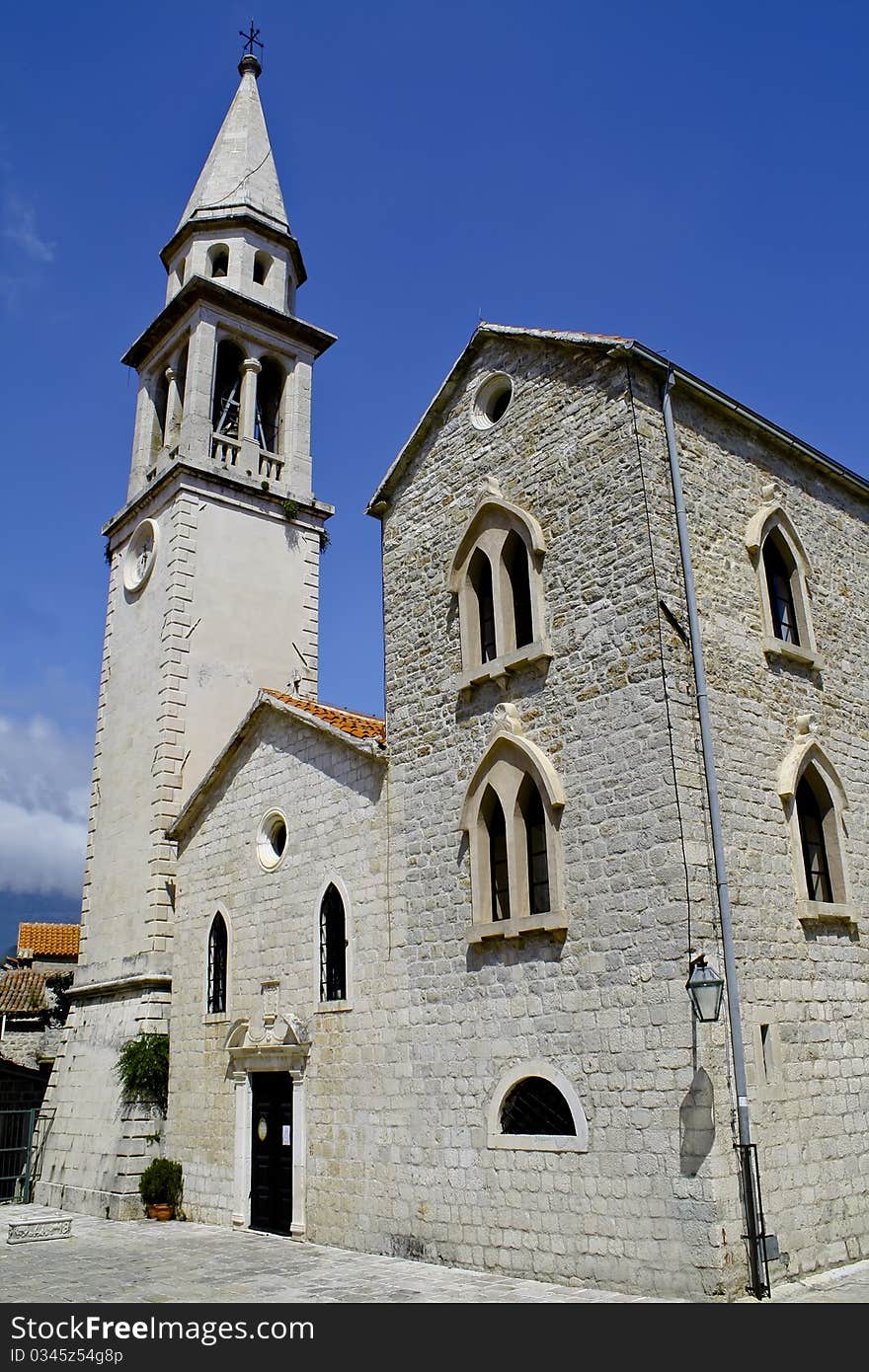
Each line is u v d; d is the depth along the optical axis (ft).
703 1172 41.39
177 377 105.29
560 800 50.47
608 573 51.47
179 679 89.61
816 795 55.52
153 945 80.12
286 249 112.78
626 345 52.37
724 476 56.75
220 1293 46.42
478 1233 49.90
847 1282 42.86
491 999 51.88
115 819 91.71
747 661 53.36
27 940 150.71
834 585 62.95
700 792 47.16
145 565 98.99
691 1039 43.04
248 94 119.96
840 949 52.65
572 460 55.01
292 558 101.86
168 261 113.70
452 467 63.05
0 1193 88.28
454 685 58.59
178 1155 73.41
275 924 68.90
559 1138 47.09
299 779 69.62
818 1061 48.60
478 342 62.95
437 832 57.36
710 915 45.21
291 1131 63.52
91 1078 83.35
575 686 51.67
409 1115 54.95
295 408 107.45
